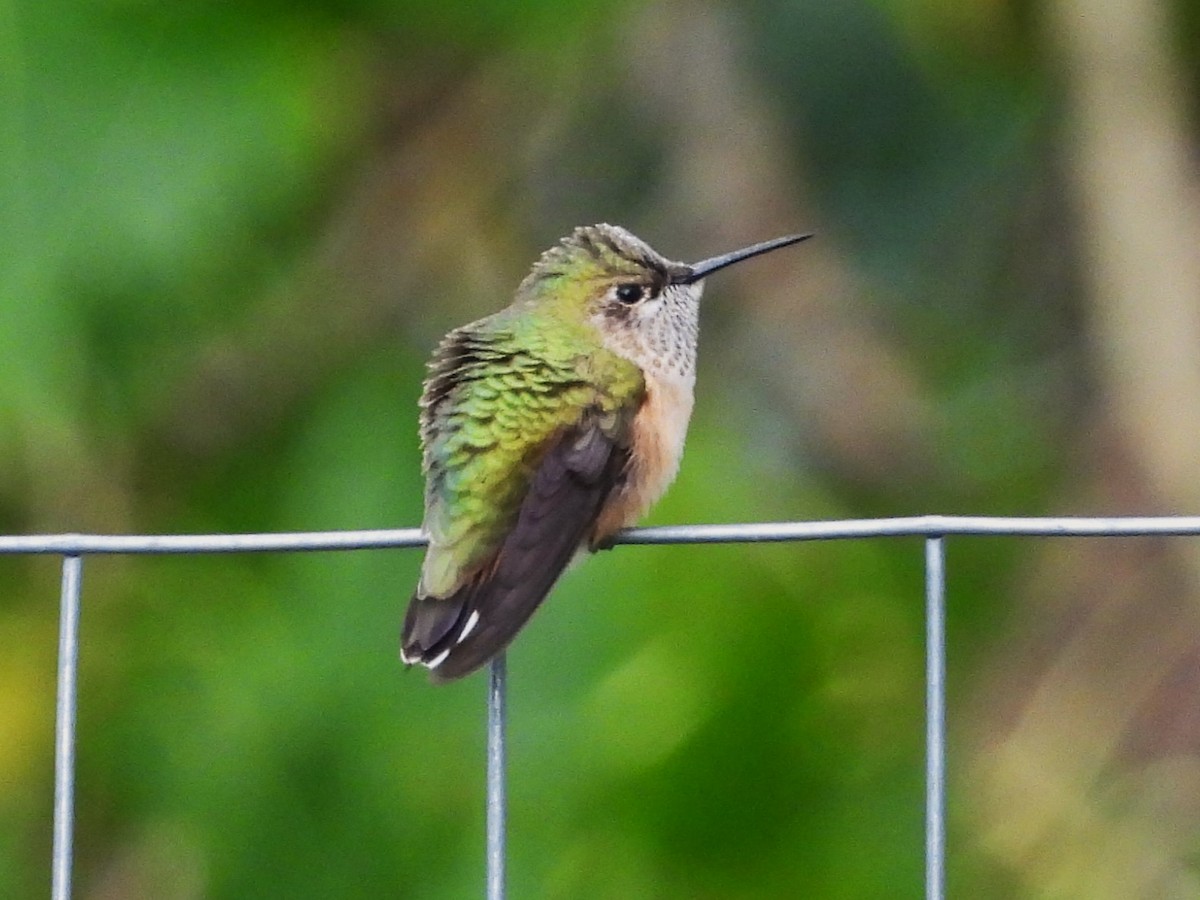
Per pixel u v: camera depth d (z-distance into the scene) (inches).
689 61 522.6
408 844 430.9
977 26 543.2
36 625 470.6
